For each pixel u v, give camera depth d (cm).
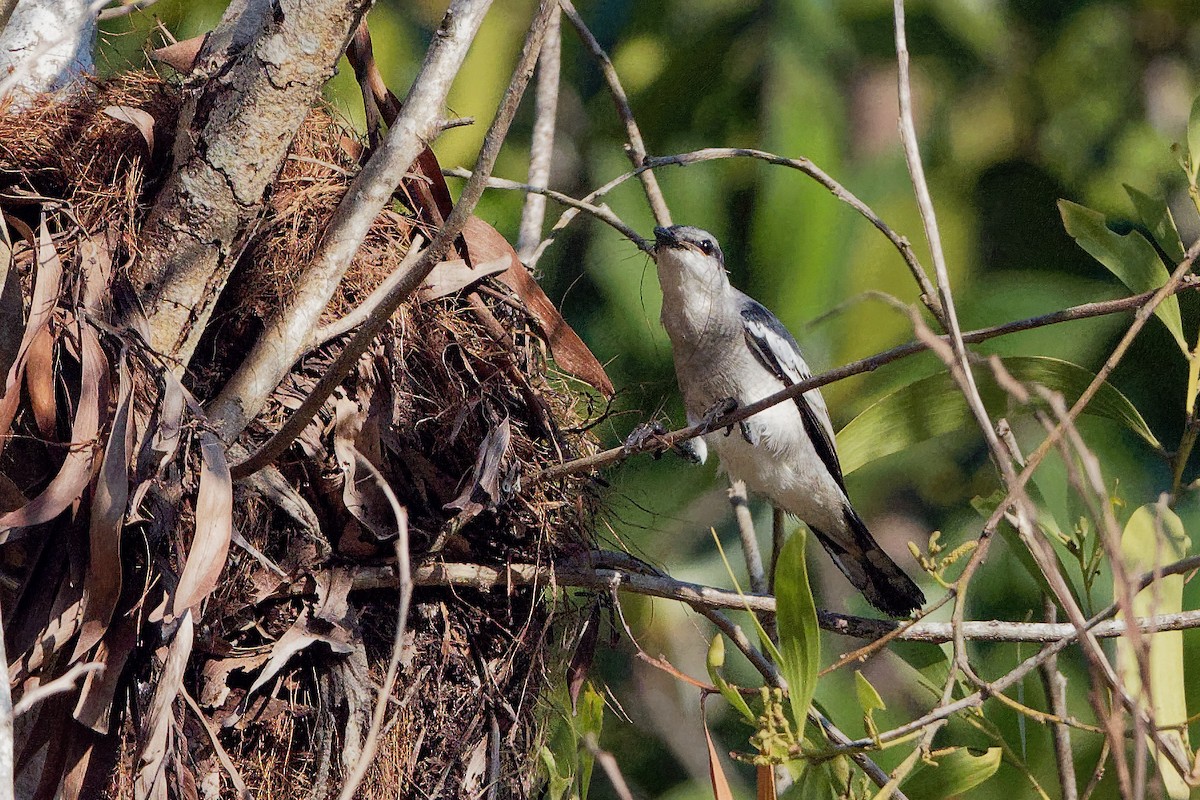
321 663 595
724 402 778
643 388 1014
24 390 539
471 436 654
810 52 1040
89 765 505
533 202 847
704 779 1102
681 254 857
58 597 505
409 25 1089
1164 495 428
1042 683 748
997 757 611
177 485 525
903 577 877
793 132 1017
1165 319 659
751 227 1041
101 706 491
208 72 571
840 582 1164
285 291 624
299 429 531
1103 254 674
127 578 516
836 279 1007
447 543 643
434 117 555
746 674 1120
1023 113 1130
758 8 1053
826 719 687
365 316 620
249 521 584
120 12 720
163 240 575
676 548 1091
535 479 648
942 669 741
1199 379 661
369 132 639
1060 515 765
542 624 673
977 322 1086
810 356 1004
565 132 1143
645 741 1127
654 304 1057
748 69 1055
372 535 614
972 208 1103
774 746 547
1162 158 1141
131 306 562
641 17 1113
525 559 660
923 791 615
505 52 1033
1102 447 1071
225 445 565
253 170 570
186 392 534
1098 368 1105
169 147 591
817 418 883
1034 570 708
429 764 626
